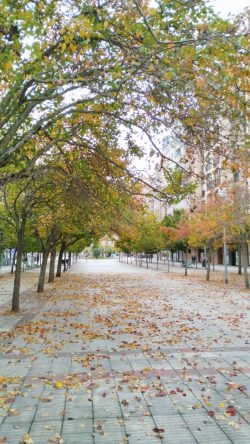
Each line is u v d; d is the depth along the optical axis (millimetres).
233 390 5805
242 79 5305
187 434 4480
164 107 5848
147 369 6789
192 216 27500
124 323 11086
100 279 29141
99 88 5867
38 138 8758
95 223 15797
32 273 37344
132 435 4457
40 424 4730
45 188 11617
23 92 5387
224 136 5695
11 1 5129
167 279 29344
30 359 7488
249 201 20250
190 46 4625
